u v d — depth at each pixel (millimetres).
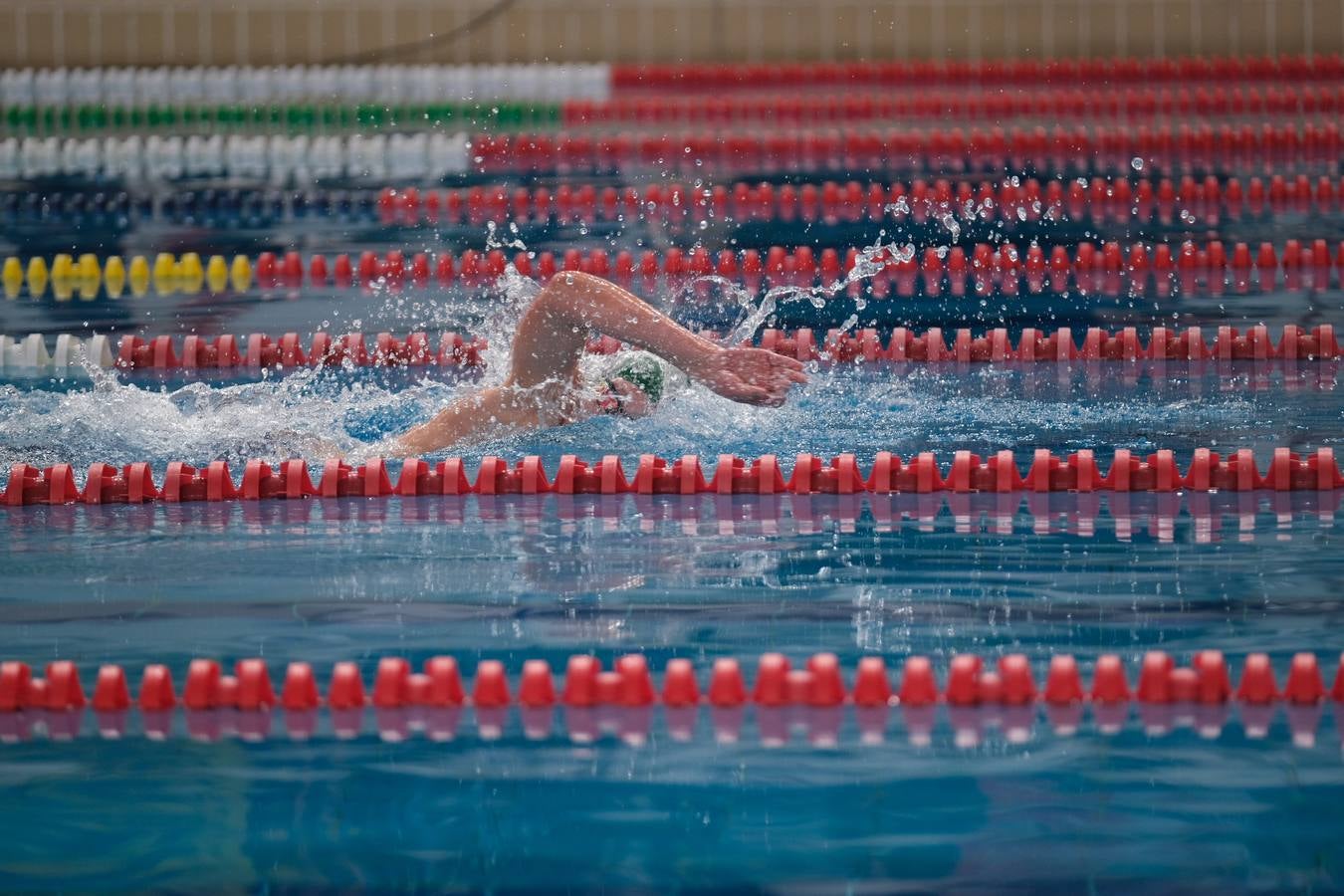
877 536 13766
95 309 25719
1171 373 20656
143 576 12750
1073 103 43438
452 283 27719
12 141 39562
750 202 33875
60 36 47562
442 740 9500
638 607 11711
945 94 45344
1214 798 8398
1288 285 25859
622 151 39719
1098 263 27766
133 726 9805
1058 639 10836
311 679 10172
